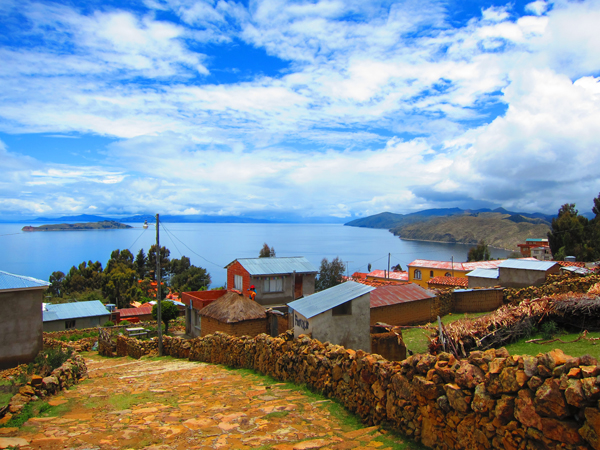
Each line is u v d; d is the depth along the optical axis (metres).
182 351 20.66
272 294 32.91
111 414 8.11
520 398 4.59
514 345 12.80
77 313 40.94
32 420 7.66
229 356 15.36
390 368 6.79
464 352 12.05
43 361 14.63
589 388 3.91
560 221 57.66
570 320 13.93
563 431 4.16
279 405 8.38
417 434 6.08
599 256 47.91
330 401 8.55
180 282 80.88
